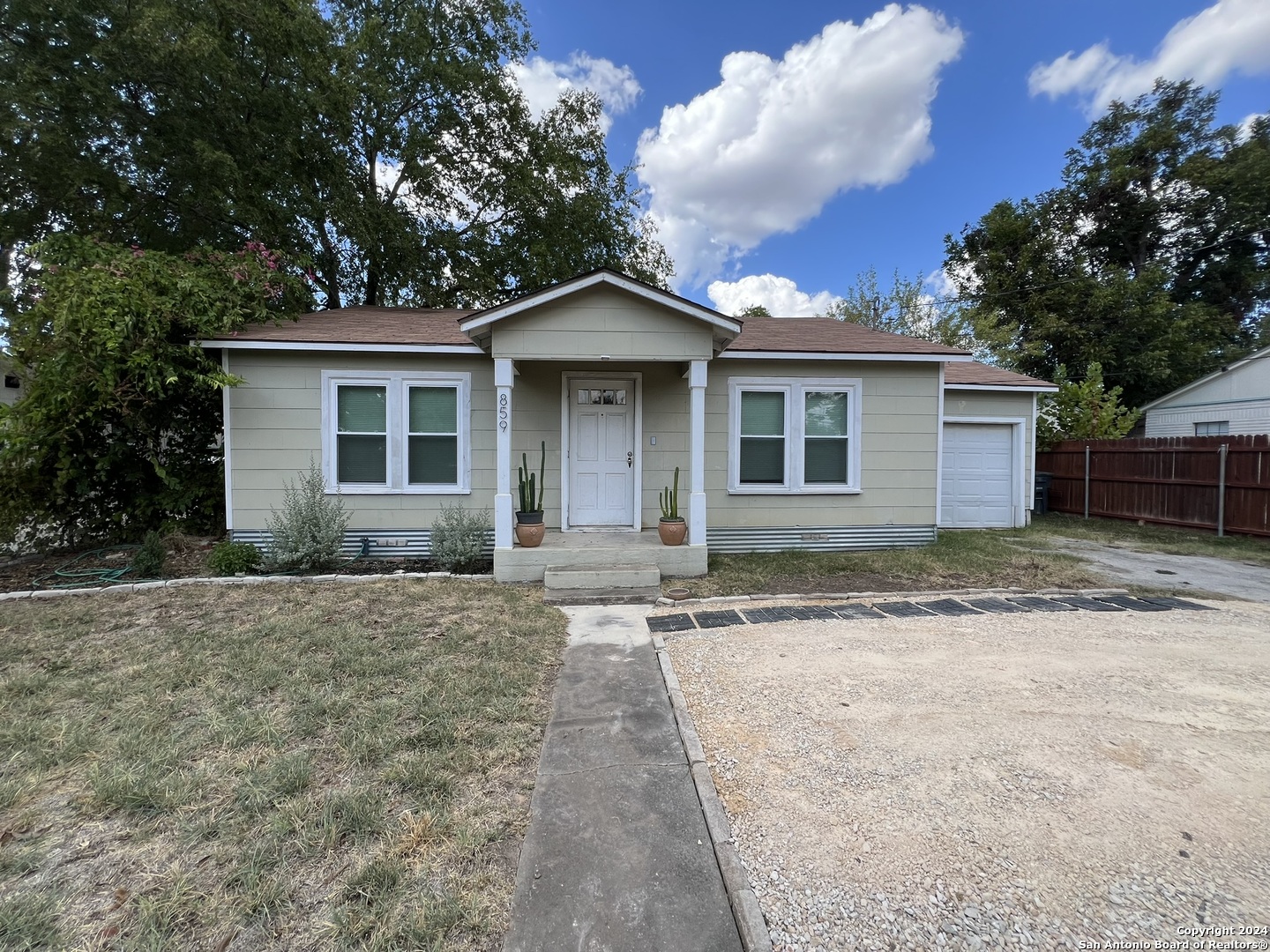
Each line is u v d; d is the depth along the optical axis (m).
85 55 8.61
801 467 7.82
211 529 7.69
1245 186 18.77
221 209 9.88
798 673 3.71
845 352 7.54
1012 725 2.98
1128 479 10.77
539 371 7.46
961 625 4.71
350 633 4.29
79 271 6.28
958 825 2.17
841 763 2.62
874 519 7.96
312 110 10.56
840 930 1.69
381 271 13.22
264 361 7.04
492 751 2.71
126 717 2.96
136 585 5.65
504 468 6.30
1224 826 2.15
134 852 1.99
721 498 7.77
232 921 1.70
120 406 6.57
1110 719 3.03
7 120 8.07
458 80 12.80
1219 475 9.21
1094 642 4.26
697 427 6.47
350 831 2.10
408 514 7.32
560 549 6.29
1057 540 8.71
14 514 6.58
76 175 8.83
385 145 13.07
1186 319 17.78
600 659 4.03
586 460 7.67
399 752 2.67
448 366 7.30
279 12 9.80
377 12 12.96
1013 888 1.85
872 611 5.18
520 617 4.88
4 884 1.84
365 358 7.17
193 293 6.73
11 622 4.50
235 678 3.46
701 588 6.00
